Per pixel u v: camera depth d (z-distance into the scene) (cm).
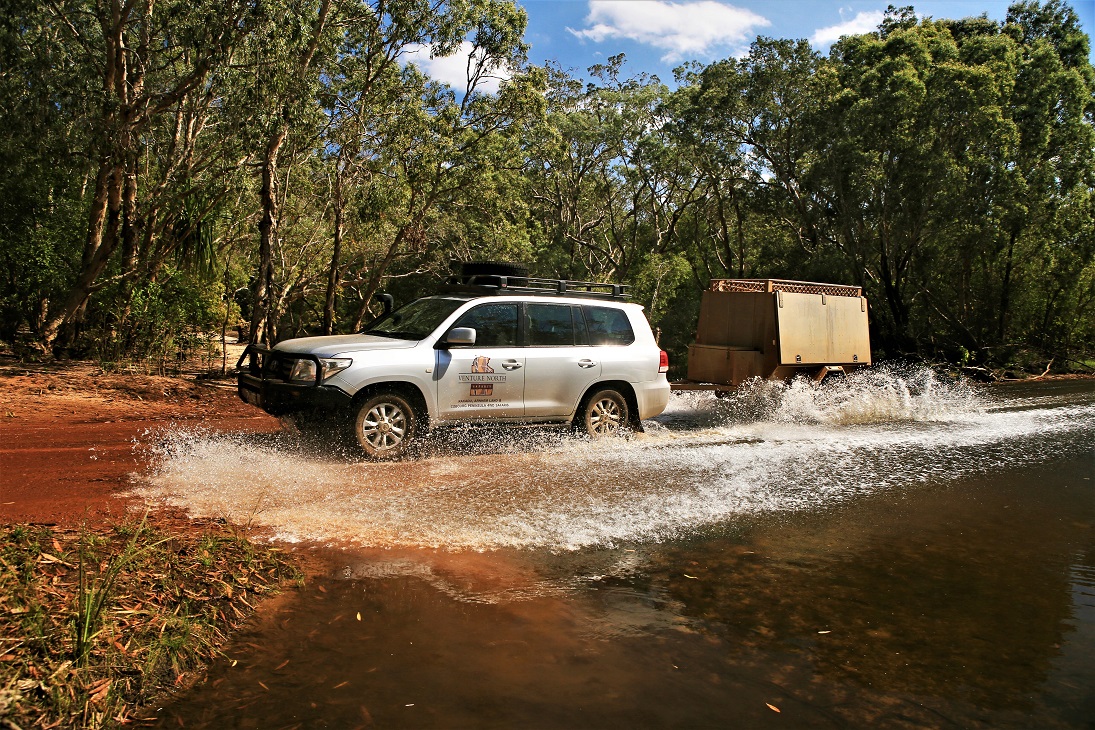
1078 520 621
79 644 316
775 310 1147
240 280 2602
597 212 4491
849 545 543
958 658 369
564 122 3634
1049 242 2781
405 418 764
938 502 673
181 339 1652
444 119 1983
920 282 2894
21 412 967
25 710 279
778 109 3055
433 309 835
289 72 1501
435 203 2261
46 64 1510
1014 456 897
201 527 505
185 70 1781
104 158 1541
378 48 1819
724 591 448
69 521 493
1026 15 3144
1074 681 348
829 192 2775
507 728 293
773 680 341
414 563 473
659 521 584
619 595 436
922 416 1271
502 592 432
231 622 377
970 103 2405
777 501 660
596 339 898
